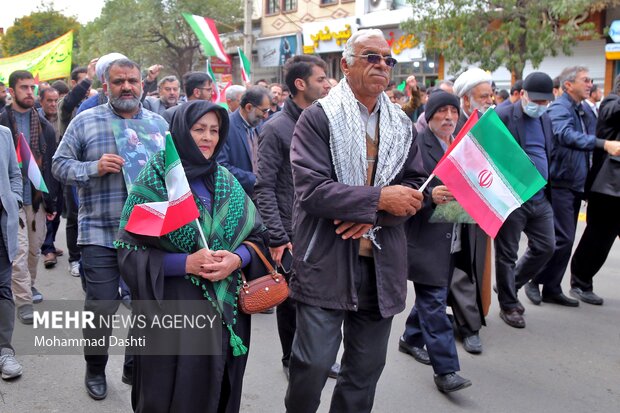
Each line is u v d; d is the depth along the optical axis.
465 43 12.62
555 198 5.62
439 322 3.97
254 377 4.24
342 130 2.81
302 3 22.84
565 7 11.33
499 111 5.15
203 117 2.66
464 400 3.96
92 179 3.72
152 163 2.65
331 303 2.83
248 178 4.81
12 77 5.78
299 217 2.94
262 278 2.77
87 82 6.98
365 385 3.07
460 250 4.27
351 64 2.85
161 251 2.61
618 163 5.49
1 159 4.12
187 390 2.60
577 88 5.50
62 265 7.21
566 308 5.73
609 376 4.32
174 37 23.92
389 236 2.92
